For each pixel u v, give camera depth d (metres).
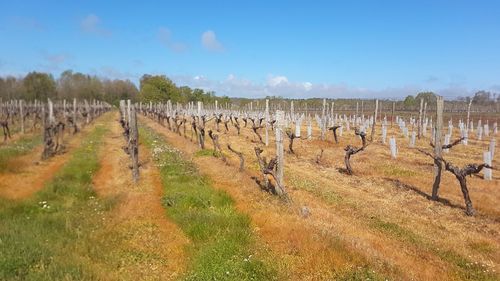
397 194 16.73
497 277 9.38
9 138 31.97
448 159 25.16
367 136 38.81
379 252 10.34
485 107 74.38
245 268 9.05
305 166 22.98
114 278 8.84
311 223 12.08
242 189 16.36
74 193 15.52
